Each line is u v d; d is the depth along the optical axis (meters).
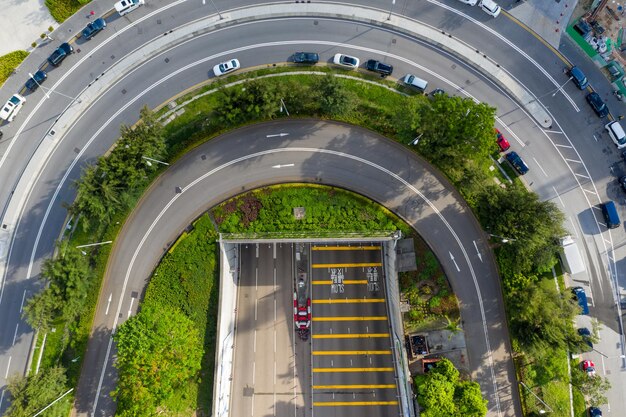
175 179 67.56
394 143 66.81
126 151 60.91
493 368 63.06
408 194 66.31
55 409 59.66
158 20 69.81
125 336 57.97
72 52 69.81
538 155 67.12
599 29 67.88
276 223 65.88
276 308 70.19
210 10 69.69
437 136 59.12
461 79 68.06
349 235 65.19
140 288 66.75
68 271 60.69
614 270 65.31
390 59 68.19
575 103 67.69
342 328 68.56
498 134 66.12
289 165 67.38
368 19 68.38
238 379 68.06
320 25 69.00
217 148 67.75
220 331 62.88
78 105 69.12
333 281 69.56
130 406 58.19
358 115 66.19
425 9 68.88
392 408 65.94
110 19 70.06
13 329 66.00
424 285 64.50
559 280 64.12
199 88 68.75
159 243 67.12
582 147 67.19
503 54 68.31
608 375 63.22
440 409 55.97
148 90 69.19
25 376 63.75
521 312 58.22
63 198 68.31
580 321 64.25
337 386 67.06
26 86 69.19
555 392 62.28
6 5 70.62
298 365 68.31
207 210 67.06
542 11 68.69
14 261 67.31
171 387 59.53
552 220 58.56
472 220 65.50
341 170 67.00
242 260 71.00
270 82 62.72
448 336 63.59
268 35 69.19
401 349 62.56
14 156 68.94
